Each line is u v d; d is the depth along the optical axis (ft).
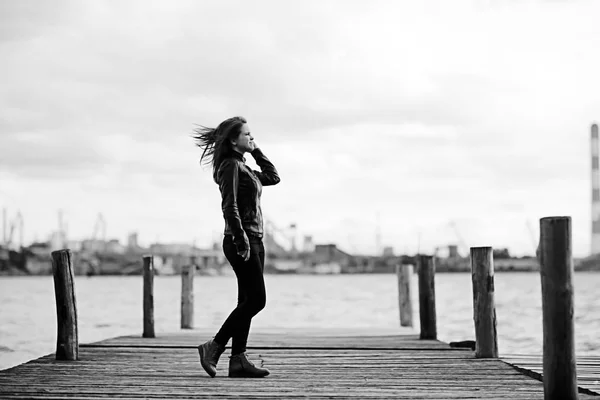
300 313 91.86
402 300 40.29
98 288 254.27
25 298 160.66
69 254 21.74
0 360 42.27
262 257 17.83
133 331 60.13
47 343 52.90
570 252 13.80
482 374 18.51
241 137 17.56
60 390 15.98
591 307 99.50
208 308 107.04
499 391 15.79
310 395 15.25
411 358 21.99
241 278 17.61
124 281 414.21
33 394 15.48
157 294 180.55
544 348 13.99
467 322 69.82
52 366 20.31
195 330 35.91
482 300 21.81
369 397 15.03
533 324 67.10
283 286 280.72
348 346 25.67
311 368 19.85
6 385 16.78
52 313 96.37
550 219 13.78
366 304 120.78
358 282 364.38
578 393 15.29
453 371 19.11
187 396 15.19
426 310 28.68
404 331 34.65
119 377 18.12
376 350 24.45
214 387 16.39
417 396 15.12
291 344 26.63
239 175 17.31
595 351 42.86
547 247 13.85
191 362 21.29
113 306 115.34
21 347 49.96
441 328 61.77
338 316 83.76
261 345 26.14
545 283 13.92
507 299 131.34
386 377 18.03
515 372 18.83
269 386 16.55
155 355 23.21
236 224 16.85
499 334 55.52
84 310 101.81
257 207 17.61
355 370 19.42
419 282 28.78
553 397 13.84
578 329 60.13
